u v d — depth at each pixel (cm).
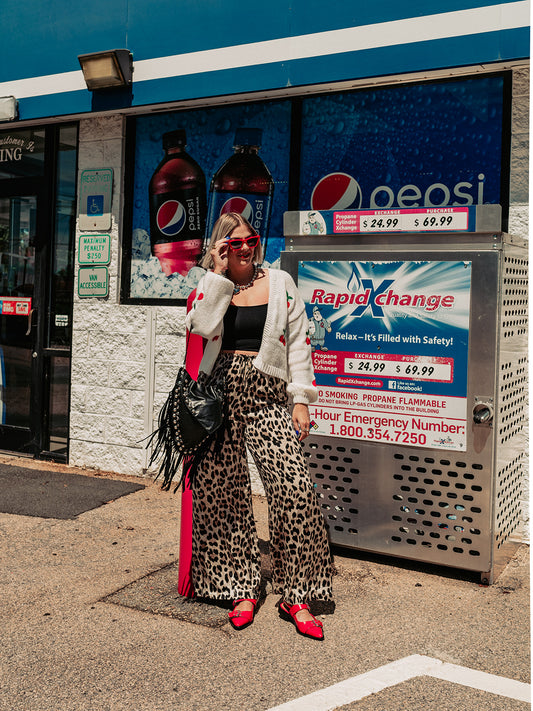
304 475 322
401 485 394
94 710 260
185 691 273
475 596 365
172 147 588
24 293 665
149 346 589
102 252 612
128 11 562
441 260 374
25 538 444
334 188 522
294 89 508
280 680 281
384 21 460
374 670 289
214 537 343
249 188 556
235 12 514
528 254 418
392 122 498
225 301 317
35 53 613
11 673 286
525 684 279
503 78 457
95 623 330
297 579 324
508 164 457
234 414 328
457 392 375
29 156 657
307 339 333
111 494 542
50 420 656
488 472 371
